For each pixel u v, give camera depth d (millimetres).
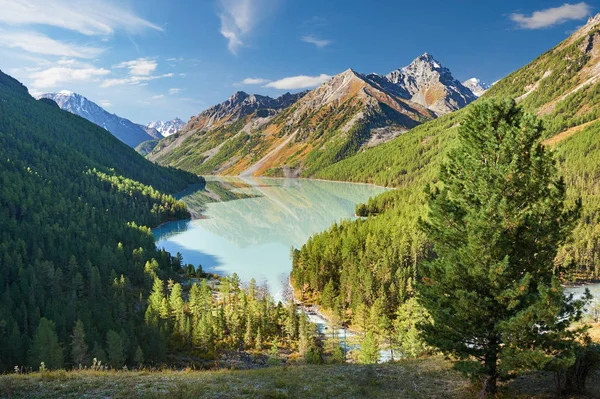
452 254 20219
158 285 101312
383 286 97438
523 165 19797
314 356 69812
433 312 20875
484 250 19188
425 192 23594
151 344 72062
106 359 65062
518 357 17219
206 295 94812
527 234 19141
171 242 188500
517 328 17312
